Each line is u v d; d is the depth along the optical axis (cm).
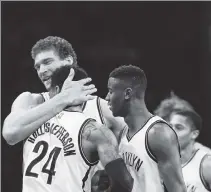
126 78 441
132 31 1200
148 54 1195
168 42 1195
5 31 1130
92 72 1162
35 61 456
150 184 431
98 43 1187
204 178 577
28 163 396
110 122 474
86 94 399
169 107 589
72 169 382
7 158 1001
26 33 1149
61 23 1182
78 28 1193
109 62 1177
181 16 1186
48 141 395
